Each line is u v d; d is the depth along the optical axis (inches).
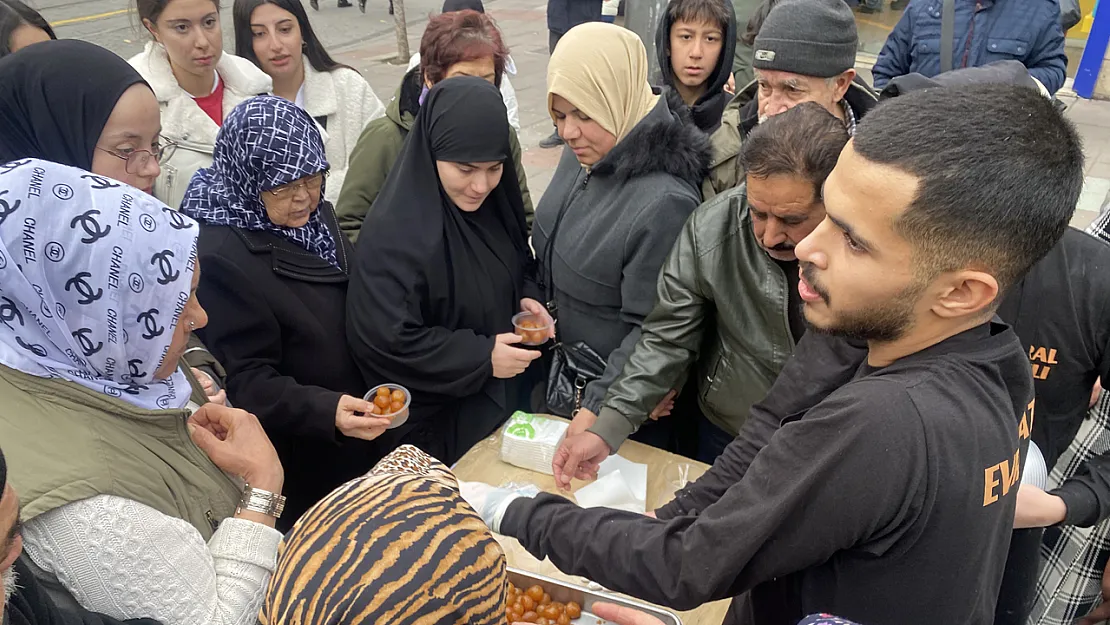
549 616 56.3
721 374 76.7
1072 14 209.9
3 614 31.2
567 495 71.3
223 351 77.5
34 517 38.8
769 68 84.4
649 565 41.1
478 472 75.3
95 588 41.1
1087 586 70.1
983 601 37.6
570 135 82.0
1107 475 57.1
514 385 100.7
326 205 89.6
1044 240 31.2
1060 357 58.4
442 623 31.6
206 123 102.9
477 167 81.2
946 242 30.3
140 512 43.1
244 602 47.2
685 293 74.7
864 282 32.6
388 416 77.2
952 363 33.9
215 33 102.3
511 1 510.6
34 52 68.6
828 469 33.7
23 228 41.9
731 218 71.6
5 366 41.7
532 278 99.4
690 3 105.3
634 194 80.5
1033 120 30.9
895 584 35.4
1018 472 37.1
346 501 35.0
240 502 53.4
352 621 30.9
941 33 138.5
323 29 412.2
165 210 47.6
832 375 46.6
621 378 76.6
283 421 77.4
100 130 69.4
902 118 31.1
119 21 420.8
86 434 42.9
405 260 81.5
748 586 39.0
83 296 43.6
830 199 33.0
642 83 83.0
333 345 83.8
